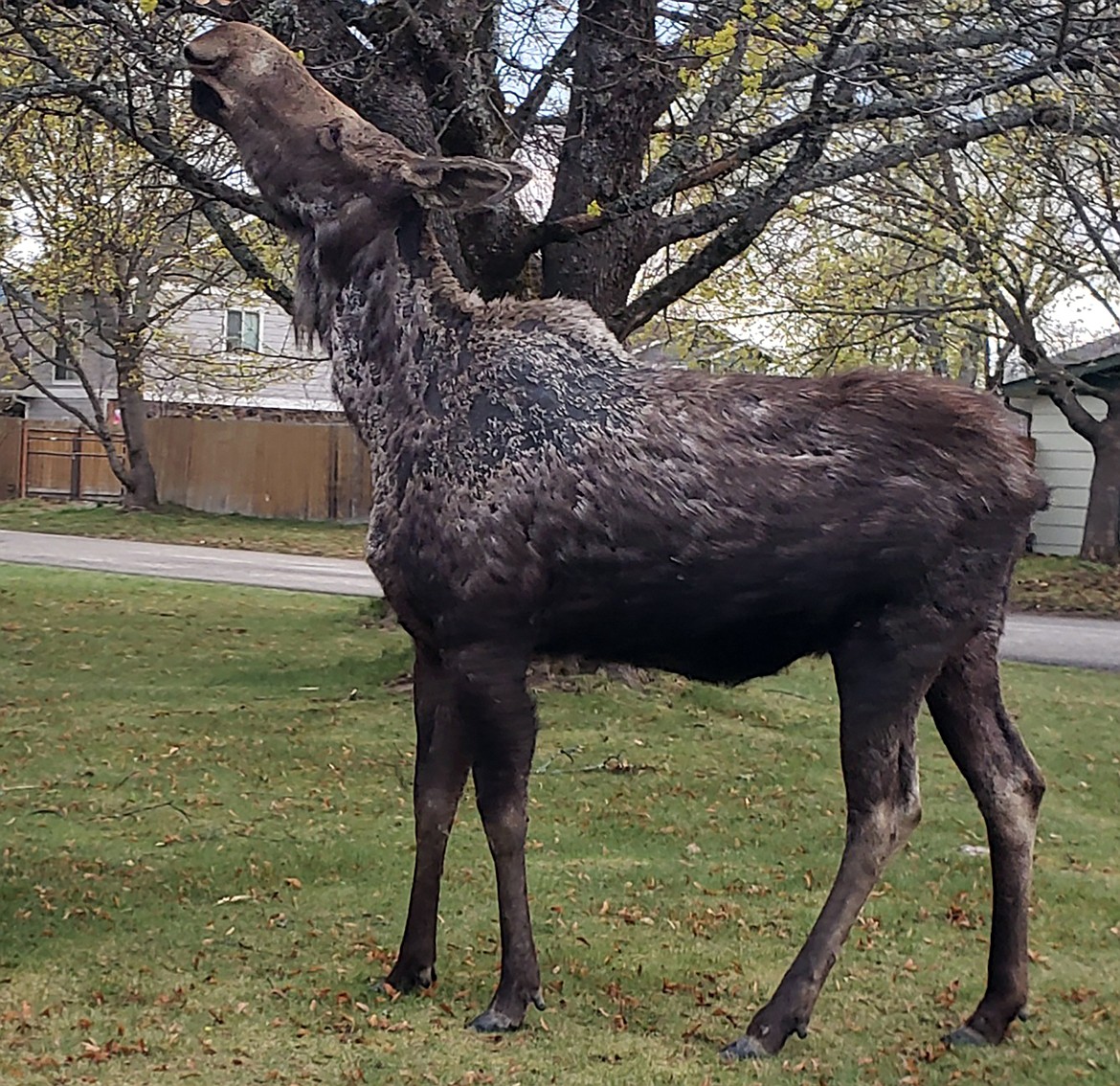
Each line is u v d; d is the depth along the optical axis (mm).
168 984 5270
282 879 6613
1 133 13086
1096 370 24594
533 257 11078
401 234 5094
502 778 4840
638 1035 4859
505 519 4688
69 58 10336
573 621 4793
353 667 12164
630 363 4898
